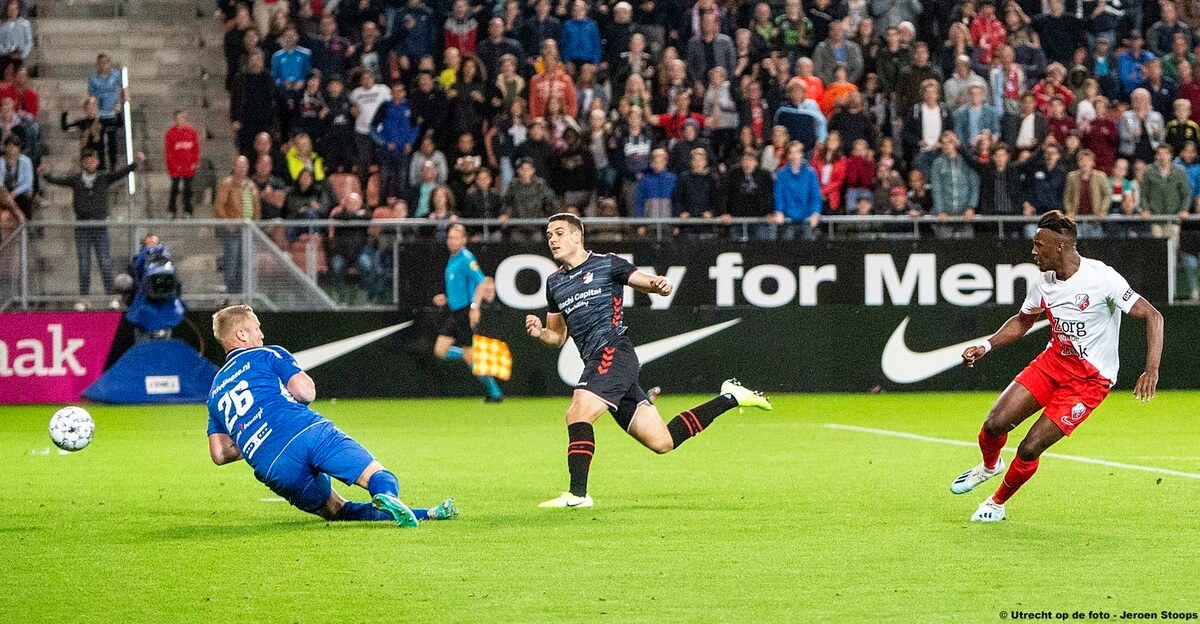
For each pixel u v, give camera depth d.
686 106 60.41
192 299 53.62
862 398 54.25
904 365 56.31
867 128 60.00
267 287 53.97
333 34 64.19
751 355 55.69
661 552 20.94
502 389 54.78
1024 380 23.42
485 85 61.19
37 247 53.25
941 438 39.41
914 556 20.55
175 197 61.12
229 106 68.12
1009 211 57.00
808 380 55.94
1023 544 21.53
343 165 59.09
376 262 54.38
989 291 56.34
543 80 60.88
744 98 61.12
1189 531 22.77
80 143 62.88
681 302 55.50
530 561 20.22
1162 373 56.62
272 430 22.83
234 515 25.02
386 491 22.81
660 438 25.67
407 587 18.42
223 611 17.09
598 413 25.70
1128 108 65.31
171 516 24.92
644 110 60.09
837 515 24.72
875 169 58.41
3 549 21.45
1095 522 23.77
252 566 19.92
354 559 20.42
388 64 64.56
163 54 69.75
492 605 17.33
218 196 56.28
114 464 33.53
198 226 53.72
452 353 52.09
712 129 61.34
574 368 55.16
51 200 65.00
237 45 64.06
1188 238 56.41
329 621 16.53
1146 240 56.12
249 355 23.22
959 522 23.84
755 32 65.38
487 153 59.62
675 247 55.28
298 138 57.94
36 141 61.12
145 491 28.52
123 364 53.03
